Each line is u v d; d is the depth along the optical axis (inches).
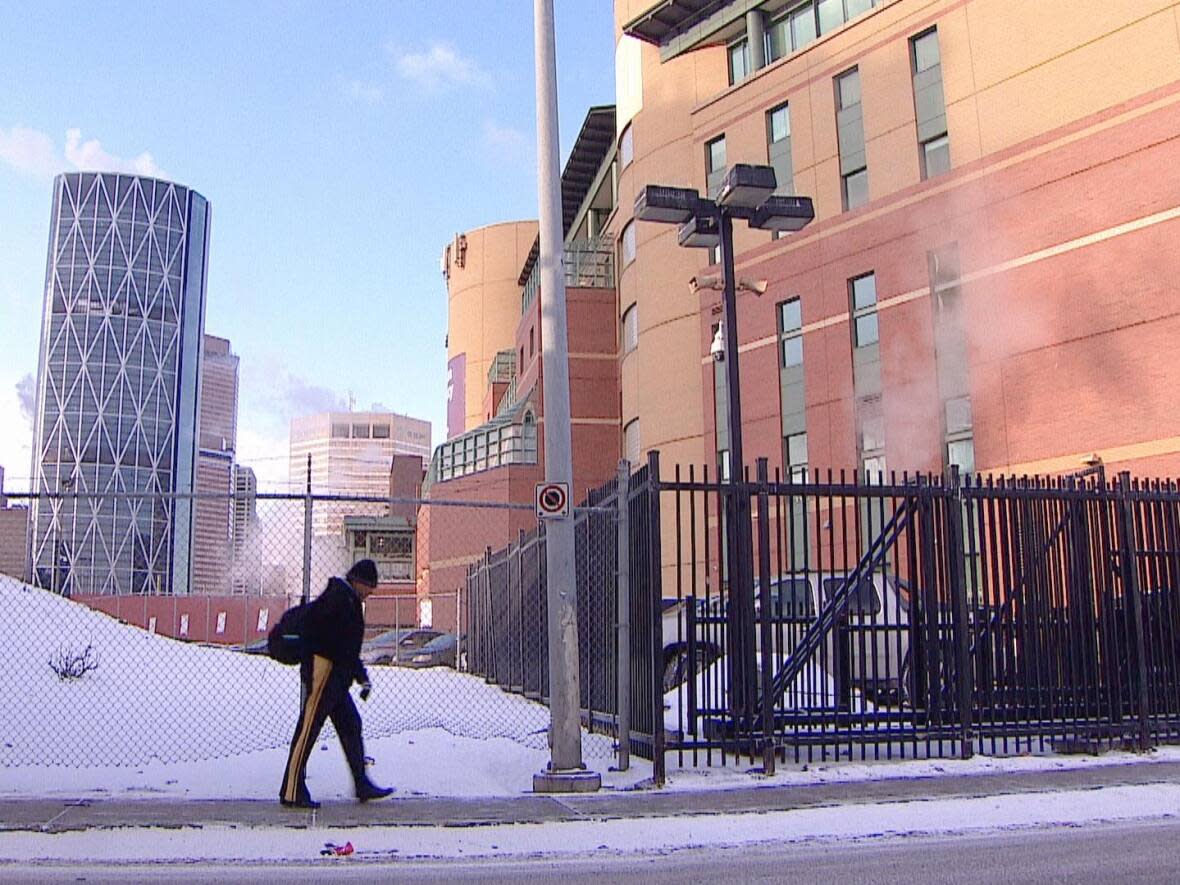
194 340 7559.1
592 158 1968.5
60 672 479.8
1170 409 906.1
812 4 1357.0
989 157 1088.8
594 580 412.5
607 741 386.9
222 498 326.3
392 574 2613.2
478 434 2053.4
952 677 364.2
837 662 365.4
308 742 285.1
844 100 1278.3
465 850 245.6
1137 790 311.3
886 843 255.4
